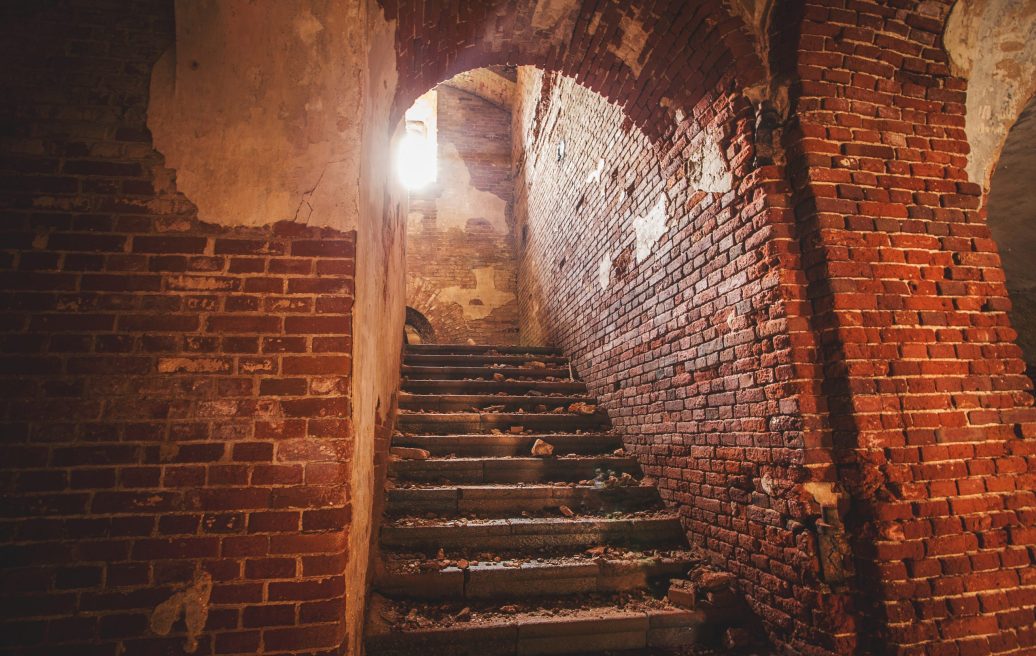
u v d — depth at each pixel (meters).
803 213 2.72
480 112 11.61
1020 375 2.69
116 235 1.99
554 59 3.99
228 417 1.93
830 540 2.41
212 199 2.06
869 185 2.72
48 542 1.78
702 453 3.44
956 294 2.70
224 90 2.09
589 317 5.84
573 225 6.53
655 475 4.10
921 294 2.65
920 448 2.46
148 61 2.12
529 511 3.87
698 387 3.49
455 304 10.63
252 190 2.08
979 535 2.43
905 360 2.55
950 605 2.32
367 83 2.32
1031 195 4.44
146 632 1.77
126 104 2.08
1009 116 3.06
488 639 2.74
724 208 3.21
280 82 2.12
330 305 2.05
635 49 3.54
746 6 2.89
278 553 1.87
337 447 1.96
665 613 2.92
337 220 2.10
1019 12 2.93
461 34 3.45
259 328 2.00
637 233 4.57
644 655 2.78
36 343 1.89
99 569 1.79
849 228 2.65
